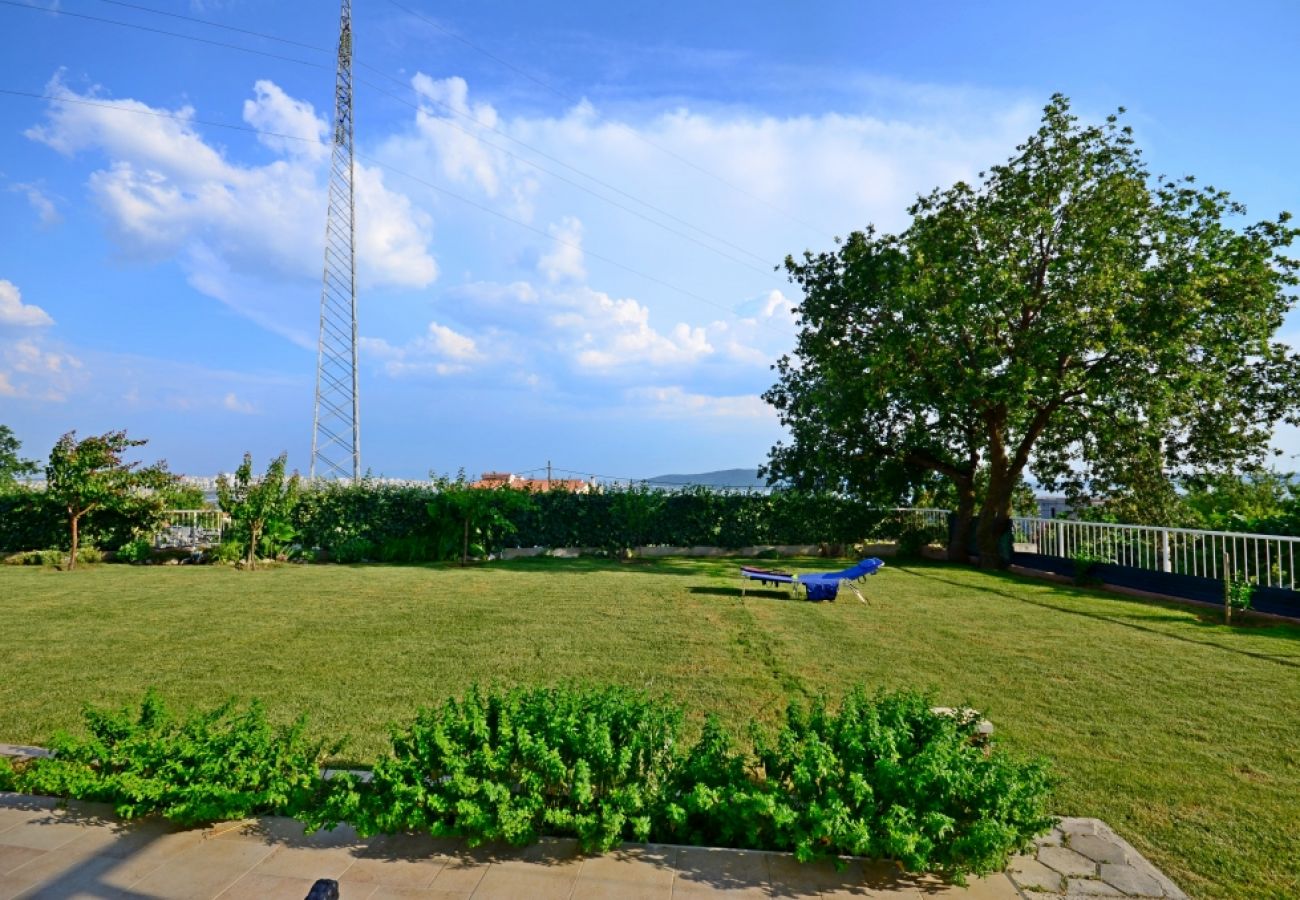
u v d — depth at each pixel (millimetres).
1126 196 13656
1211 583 10438
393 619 8758
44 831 3426
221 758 3578
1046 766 3420
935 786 3227
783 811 3178
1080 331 13281
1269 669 6711
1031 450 16500
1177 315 12602
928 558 17797
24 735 4734
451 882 3035
